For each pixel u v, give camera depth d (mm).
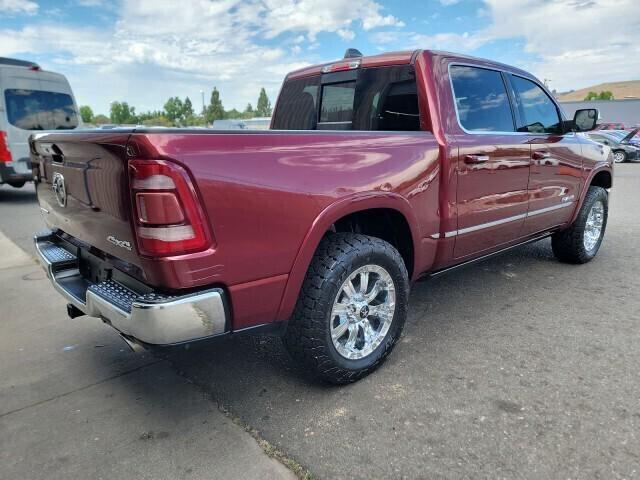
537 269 4836
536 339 3240
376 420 2398
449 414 2426
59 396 2711
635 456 2084
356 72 3650
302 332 2463
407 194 2789
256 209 2119
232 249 2068
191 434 2342
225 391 2721
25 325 3719
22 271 5172
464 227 3268
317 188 2340
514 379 2736
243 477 2041
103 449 2244
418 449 2176
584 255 4898
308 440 2264
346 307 2615
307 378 2836
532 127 3992
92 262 2641
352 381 2721
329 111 3926
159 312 1929
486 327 3455
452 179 3080
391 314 2832
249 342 3322
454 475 2012
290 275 2305
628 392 2572
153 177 1861
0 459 2191
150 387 2789
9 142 9984
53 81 10719
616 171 16953
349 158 2496
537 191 3936
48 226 3287
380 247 2656
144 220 1908
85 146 2188
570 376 2750
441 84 3170
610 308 3762
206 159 1961
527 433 2258
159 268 1936
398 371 2861
